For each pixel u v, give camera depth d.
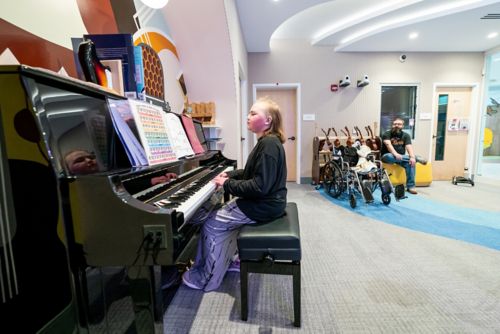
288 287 1.54
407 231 2.40
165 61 2.46
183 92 2.85
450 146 4.92
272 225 1.30
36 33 1.13
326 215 2.89
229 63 2.81
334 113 4.73
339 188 3.53
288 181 5.09
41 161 0.65
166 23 2.51
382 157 3.98
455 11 3.14
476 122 4.82
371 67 4.63
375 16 3.45
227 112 3.02
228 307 1.37
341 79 4.65
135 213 0.72
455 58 4.64
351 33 4.04
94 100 0.89
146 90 1.81
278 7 3.07
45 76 0.67
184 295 1.48
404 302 1.38
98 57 1.22
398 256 1.91
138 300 0.83
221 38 2.66
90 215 0.71
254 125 1.45
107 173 0.81
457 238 2.22
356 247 2.07
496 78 4.74
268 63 4.62
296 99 4.81
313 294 1.47
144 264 0.74
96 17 1.53
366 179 3.30
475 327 1.20
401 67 4.64
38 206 0.67
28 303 0.71
